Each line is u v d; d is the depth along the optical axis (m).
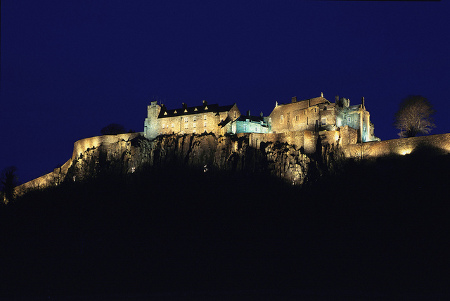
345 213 93.31
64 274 80.31
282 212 96.88
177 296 66.94
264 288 71.00
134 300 64.88
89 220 98.94
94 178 127.12
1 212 103.25
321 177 113.06
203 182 115.25
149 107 158.38
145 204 103.62
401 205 92.44
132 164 142.25
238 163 125.75
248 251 85.81
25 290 73.06
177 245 89.00
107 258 86.25
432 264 75.94
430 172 100.94
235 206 100.69
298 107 142.00
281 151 123.25
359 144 118.94
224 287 72.38
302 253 83.62
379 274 74.56
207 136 138.62
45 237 94.06
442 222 85.69
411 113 130.75
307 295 65.50
